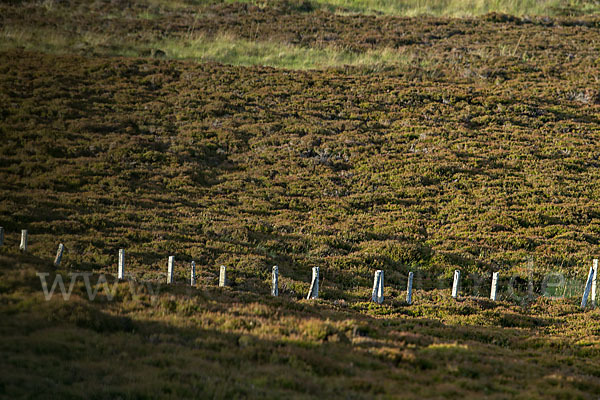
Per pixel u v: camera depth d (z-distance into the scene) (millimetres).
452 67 163250
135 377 29141
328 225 87500
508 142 120562
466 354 39469
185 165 106562
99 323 36875
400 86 148125
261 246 76812
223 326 39469
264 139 119812
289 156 113875
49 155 100688
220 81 145875
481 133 124938
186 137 117812
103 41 166000
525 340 49000
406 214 93000
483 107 136250
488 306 63469
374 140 120938
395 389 30344
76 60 148875
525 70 160875
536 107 136250
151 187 96250
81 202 83625
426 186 103625
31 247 62625
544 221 91125
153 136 116188
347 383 30438
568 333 54312
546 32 194500
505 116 132375
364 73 158875
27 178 90250
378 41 182625
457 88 146500
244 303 48719
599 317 60219
